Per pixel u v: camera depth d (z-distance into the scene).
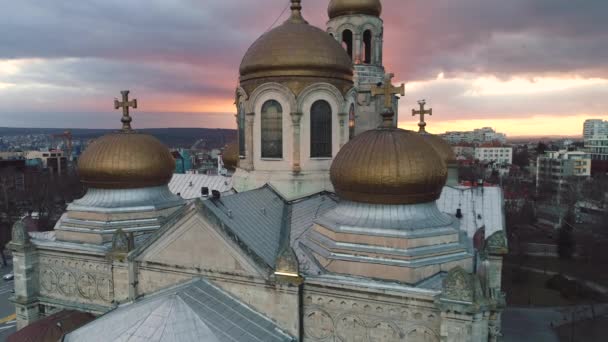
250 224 27.64
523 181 188.62
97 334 23.14
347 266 24.45
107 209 33.44
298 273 23.56
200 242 25.92
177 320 22.14
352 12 55.62
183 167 199.38
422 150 25.73
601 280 74.25
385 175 24.70
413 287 22.06
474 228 47.72
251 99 34.97
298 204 33.47
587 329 55.88
